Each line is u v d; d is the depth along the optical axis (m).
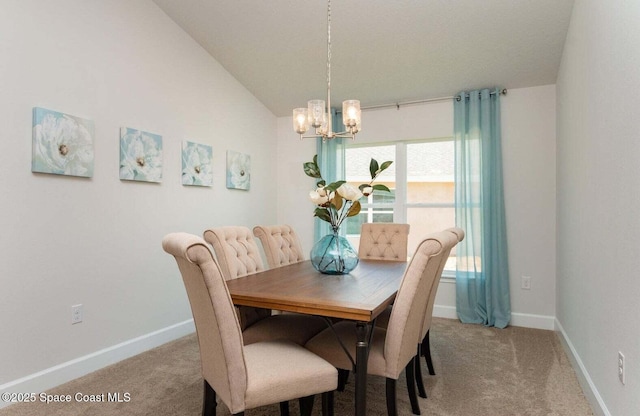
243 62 3.76
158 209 3.10
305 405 1.77
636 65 1.49
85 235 2.53
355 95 4.09
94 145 2.58
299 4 2.94
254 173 4.36
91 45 2.57
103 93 2.65
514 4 2.71
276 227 2.99
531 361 2.75
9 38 2.12
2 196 2.08
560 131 3.27
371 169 2.39
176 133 3.28
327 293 1.84
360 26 3.10
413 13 2.90
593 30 2.12
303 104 4.49
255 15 3.11
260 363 1.55
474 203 3.74
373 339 1.89
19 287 2.16
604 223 1.92
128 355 2.81
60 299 2.37
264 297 1.77
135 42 2.90
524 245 3.64
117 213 2.75
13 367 2.13
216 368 1.48
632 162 1.54
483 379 2.45
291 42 3.40
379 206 4.36
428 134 4.05
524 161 3.65
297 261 3.08
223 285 1.35
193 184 3.43
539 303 3.59
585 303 2.33
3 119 2.09
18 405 2.09
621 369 1.65
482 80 3.61
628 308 1.57
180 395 2.21
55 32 2.35
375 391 2.30
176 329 3.26
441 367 2.65
